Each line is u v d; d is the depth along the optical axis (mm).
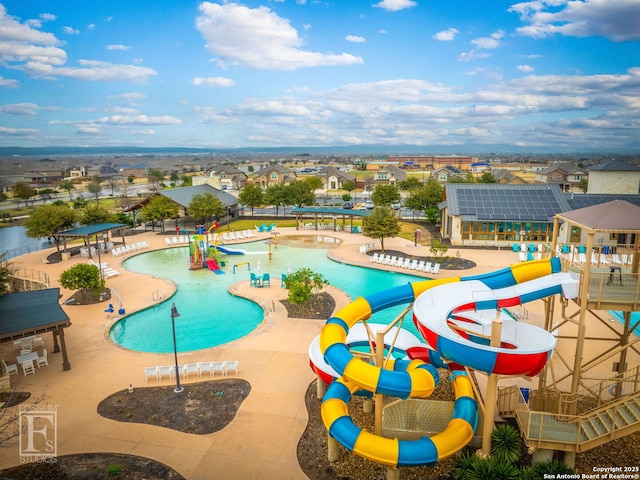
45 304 24422
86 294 32969
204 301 33312
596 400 18016
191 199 64625
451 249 47625
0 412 18141
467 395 15531
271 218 74312
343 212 59625
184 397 19344
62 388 20281
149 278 38562
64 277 30891
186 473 14695
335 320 15641
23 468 14992
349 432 13680
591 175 61812
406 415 16422
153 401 19062
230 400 19062
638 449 15703
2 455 15641
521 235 48438
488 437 14430
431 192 69000
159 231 63562
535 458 14547
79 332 26906
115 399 19266
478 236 49375
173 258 47438
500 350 12109
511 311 29172
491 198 50656
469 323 18438
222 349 24125
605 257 25359
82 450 15930
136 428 17172
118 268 42188
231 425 17281
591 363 17203
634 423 13617
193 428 17109
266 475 14570
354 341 20141
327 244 52812
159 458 15453
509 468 13633
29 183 178750
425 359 17438
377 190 77438
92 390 20078
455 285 16188
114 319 29000
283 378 20891
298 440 16375
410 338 19922
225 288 36344
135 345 26016
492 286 16016
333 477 14469
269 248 49781
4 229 80812
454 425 14094
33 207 111125
